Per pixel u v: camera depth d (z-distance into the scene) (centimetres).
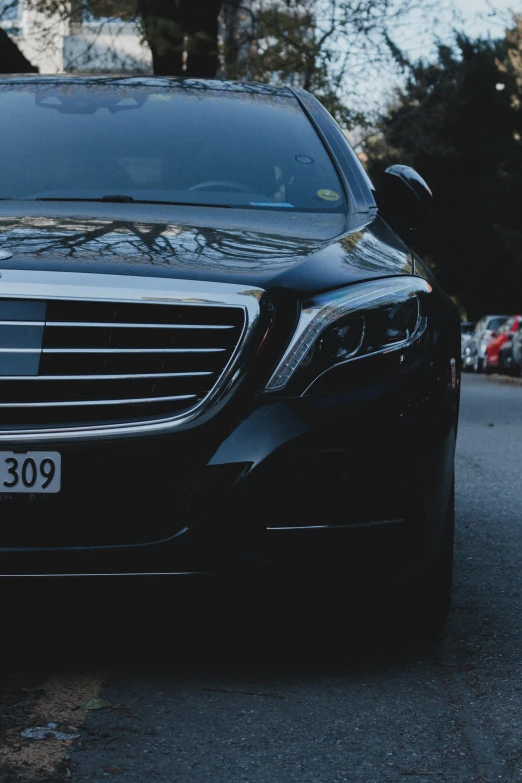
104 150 534
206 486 367
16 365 367
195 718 354
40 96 584
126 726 345
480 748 333
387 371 382
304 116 584
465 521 709
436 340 399
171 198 498
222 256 394
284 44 2083
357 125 2162
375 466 377
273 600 454
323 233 444
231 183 516
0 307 368
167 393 369
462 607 493
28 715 352
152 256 386
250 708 364
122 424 366
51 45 2272
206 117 566
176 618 456
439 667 408
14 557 367
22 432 364
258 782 307
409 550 392
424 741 338
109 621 453
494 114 4622
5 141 538
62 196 497
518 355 3284
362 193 525
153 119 561
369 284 392
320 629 443
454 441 423
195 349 370
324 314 379
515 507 767
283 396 372
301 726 349
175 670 399
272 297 375
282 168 531
